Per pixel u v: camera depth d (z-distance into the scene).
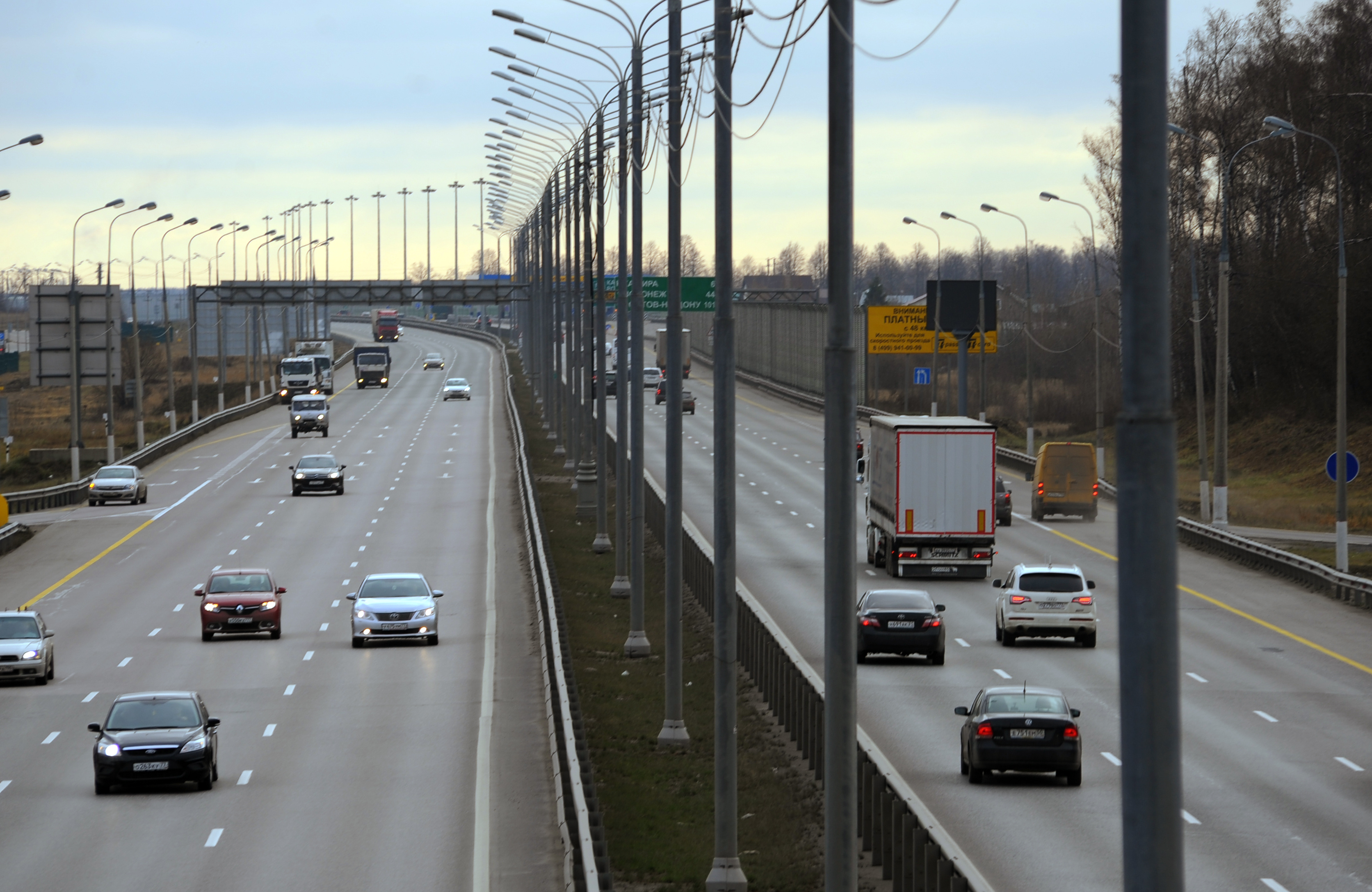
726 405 57.00
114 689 97.94
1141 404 20.98
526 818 64.50
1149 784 20.77
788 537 166.38
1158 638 20.84
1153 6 20.80
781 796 69.50
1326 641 108.88
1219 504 166.75
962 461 136.75
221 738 82.88
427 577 145.75
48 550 168.38
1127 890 20.94
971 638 110.94
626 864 58.94
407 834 61.72
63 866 56.88
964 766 70.31
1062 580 106.62
